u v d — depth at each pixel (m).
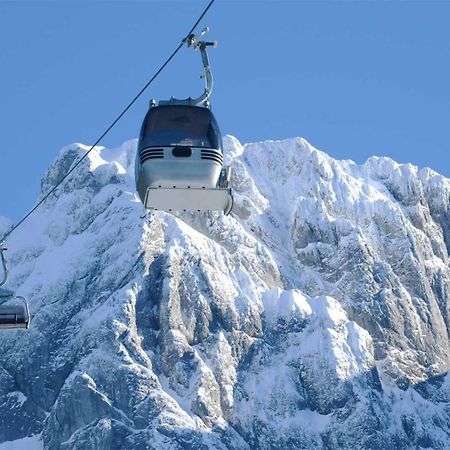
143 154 57.53
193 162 57.25
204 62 56.91
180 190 57.09
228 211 57.25
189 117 57.91
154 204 57.25
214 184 57.53
